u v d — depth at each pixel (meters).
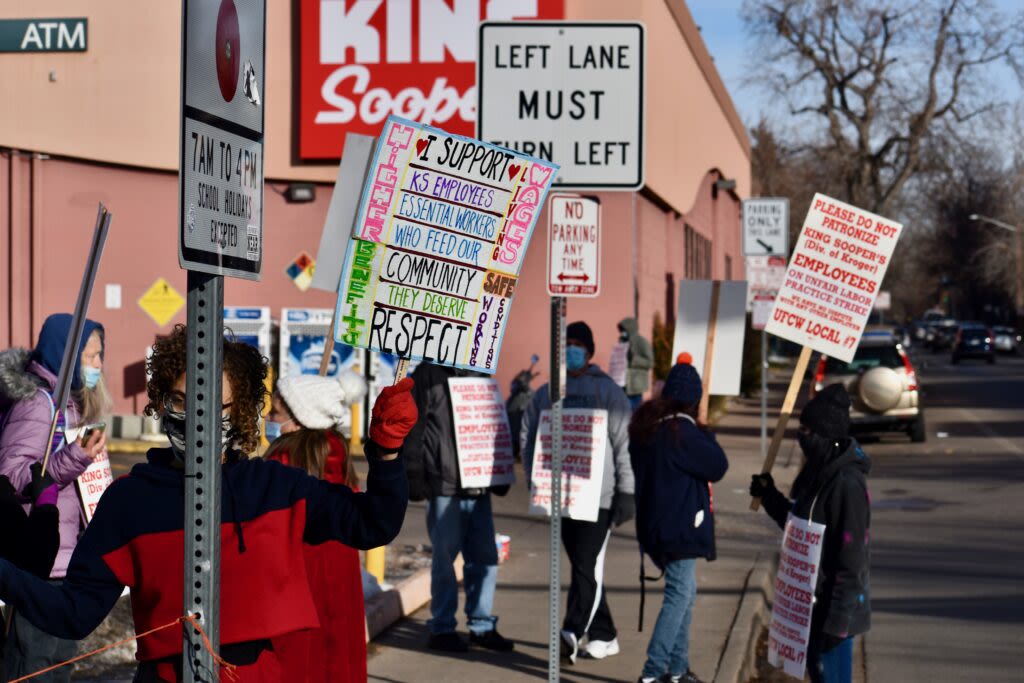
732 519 16.03
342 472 6.29
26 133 21.73
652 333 29.23
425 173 5.07
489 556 9.14
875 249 7.88
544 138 7.60
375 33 23.11
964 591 11.75
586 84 7.59
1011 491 18.78
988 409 36.31
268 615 3.70
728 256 50.06
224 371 3.83
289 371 22.91
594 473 8.55
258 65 3.60
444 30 23.03
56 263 22.19
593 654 8.85
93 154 22.20
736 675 8.27
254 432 3.90
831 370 26.78
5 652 5.58
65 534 5.81
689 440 7.88
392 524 3.82
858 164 68.31
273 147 23.48
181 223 3.13
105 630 8.60
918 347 114.25
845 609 6.24
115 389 22.72
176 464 3.83
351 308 5.03
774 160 77.38
